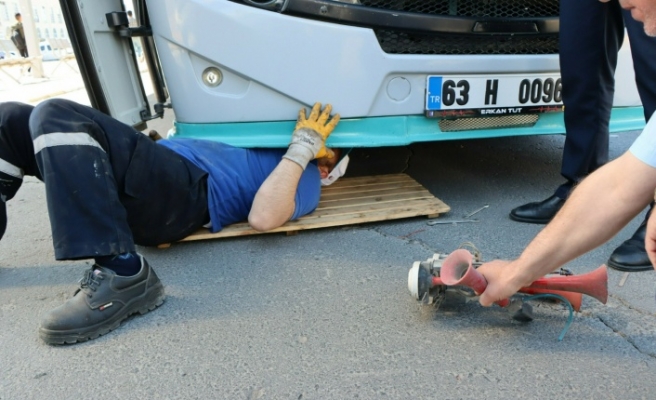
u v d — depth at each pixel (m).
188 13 2.08
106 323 1.51
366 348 1.42
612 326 1.50
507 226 2.28
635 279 1.77
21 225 2.47
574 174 2.22
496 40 2.33
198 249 2.09
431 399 1.23
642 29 1.77
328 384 1.29
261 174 2.18
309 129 2.11
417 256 1.99
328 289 1.75
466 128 2.41
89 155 1.51
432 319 1.56
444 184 2.88
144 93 2.73
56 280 1.86
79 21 2.19
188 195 1.95
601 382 1.27
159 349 1.44
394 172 3.07
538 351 1.39
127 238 1.54
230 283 1.80
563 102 2.21
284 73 2.14
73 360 1.40
